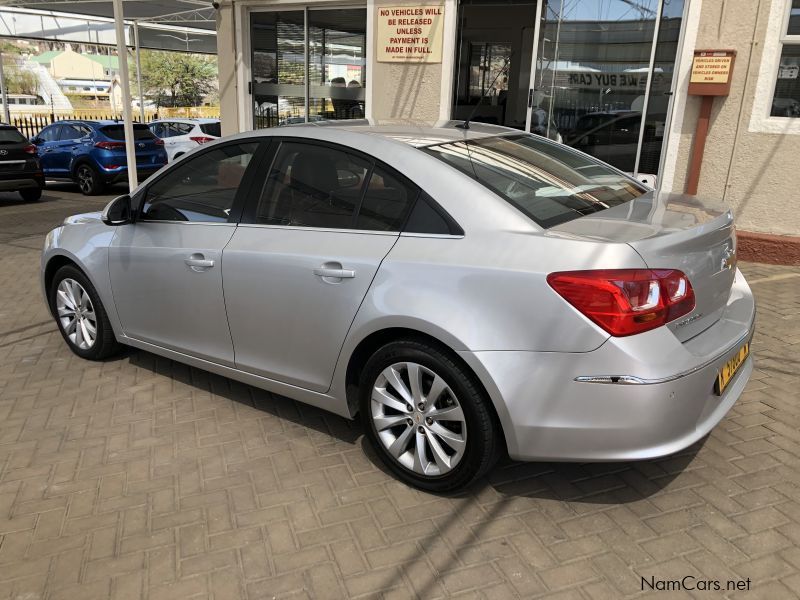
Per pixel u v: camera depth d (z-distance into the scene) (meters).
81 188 14.55
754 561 2.54
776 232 6.70
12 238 9.13
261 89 9.55
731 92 6.59
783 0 6.19
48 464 3.29
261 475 3.18
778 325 4.96
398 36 8.18
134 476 3.18
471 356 2.65
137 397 4.03
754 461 3.21
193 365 3.92
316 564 2.57
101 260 4.18
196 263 3.61
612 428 2.51
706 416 2.69
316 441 3.49
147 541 2.71
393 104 8.45
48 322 5.45
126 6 13.78
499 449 2.84
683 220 2.84
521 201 2.88
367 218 3.08
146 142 14.89
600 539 2.68
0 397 4.04
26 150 12.62
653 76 7.01
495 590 2.42
